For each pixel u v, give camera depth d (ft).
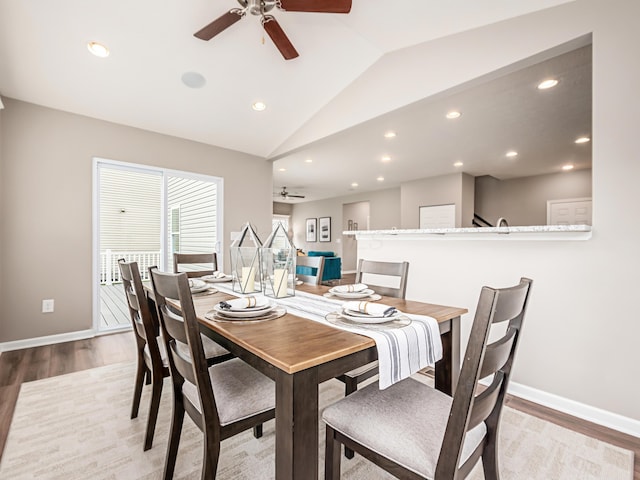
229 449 5.13
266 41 8.88
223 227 14.49
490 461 3.62
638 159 5.61
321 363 2.97
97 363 8.75
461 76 8.02
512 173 21.77
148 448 5.11
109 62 8.93
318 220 35.68
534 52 6.84
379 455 3.24
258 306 4.60
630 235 5.70
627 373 5.74
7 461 4.85
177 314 5.20
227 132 13.24
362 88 10.45
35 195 10.05
